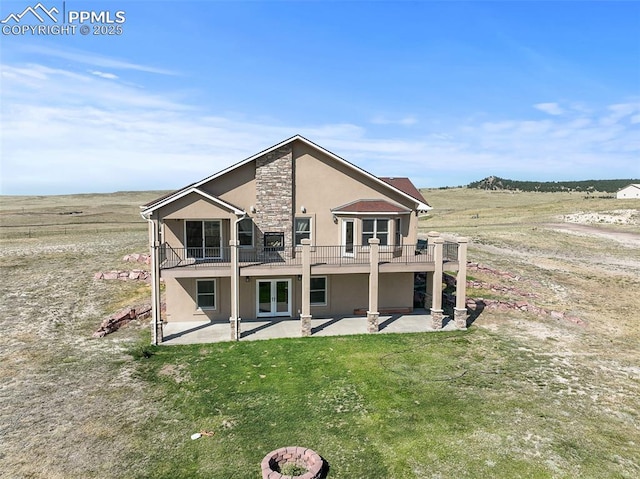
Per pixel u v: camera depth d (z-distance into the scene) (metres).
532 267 30.98
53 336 17.23
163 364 14.77
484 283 25.97
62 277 25.23
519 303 22.08
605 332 19.08
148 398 12.34
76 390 12.77
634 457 9.79
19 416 11.27
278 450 9.52
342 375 13.98
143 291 23.11
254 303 19.95
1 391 12.62
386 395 12.62
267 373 14.10
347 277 20.61
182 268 17.31
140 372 14.09
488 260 32.41
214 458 9.65
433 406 11.99
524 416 11.48
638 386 13.47
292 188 19.88
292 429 10.82
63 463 9.40
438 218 68.31
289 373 14.12
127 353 15.71
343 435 10.57
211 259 19.20
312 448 10.04
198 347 16.38
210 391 12.81
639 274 29.72
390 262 19.33
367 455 9.78
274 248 19.78
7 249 32.97
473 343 17.08
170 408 11.80
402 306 21.38
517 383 13.49
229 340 17.14
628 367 15.02
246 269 17.69
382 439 10.41
